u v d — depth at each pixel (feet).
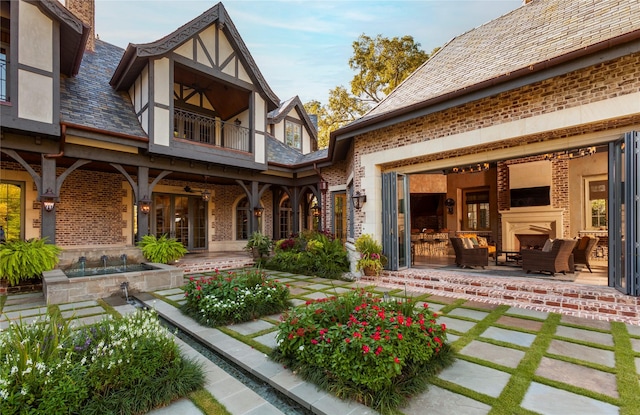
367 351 8.13
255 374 9.98
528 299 16.94
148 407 7.95
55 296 18.40
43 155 22.58
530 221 32.17
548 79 16.84
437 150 21.68
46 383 7.07
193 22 29.40
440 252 38.55
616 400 7.85
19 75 20.95
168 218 39.91
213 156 31.27
